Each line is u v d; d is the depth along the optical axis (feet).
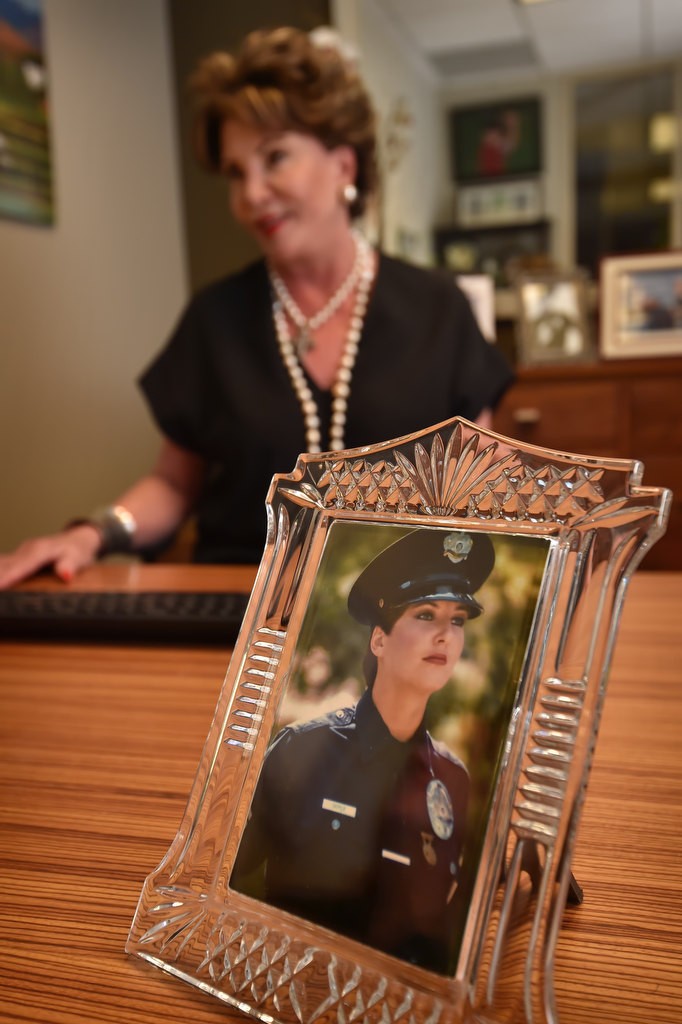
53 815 1.51
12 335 7.65
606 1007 0.99
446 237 9.91
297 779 1.04
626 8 9.04
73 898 1.24
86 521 4.34
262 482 4.65
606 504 0.96
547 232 9.74
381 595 1.08
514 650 0.96
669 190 9.41
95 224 8.77
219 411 4.72
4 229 7.49
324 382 4.69
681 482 8.39
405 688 1.02
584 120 9.46
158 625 2.58
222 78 4.70
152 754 1.77
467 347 4.71
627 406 8.43
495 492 1.06
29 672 2.37
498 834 0.90
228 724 1.14
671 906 1.20
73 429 8.54
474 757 0.94
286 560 1.19
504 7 9.21
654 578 3.29
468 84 9.52
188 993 1.03
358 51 9.19
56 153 8.13
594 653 0.91
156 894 1.10
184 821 1.12
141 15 9.47
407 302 4.76
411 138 9.55
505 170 9.66
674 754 1.71
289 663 1.11
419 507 1.12
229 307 4.89
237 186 4.70
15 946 1.13
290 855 1.01
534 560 1.00
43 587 3.41
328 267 4.76
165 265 10.08
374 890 0.95
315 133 4.56
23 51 7.52
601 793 1.55
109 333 9.07
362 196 5.10
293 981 0.95
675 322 8.52
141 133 9.55
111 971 1.07
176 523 4.94
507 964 0.87
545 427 8.64
